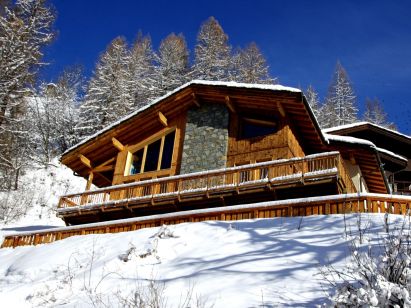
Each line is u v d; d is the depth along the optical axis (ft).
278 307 20.77
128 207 62.23
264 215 41.24
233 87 62.18
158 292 24.50
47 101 162.20
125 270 32.22
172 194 58.70
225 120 64.85
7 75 102.01
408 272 18.30
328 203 38.50
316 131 63.21
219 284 24.62
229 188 55.31
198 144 65.05
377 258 23.62
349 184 58.03
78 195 68.03
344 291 18.39
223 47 179.32
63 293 28.58
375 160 70.18
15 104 102.53
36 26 120.57
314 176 51.01
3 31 108.58
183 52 187.01
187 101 68.03
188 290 24.29
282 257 28.04
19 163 120.06
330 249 27.96
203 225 39.73
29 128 138.92
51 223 98.78
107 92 156.87
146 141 71.00
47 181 123.85
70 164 76.59
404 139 86.84
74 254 41.52
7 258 50.96
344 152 69.87
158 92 161.07
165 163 67.82
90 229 52.47
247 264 27.50
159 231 38.40
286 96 58.03
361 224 32.60
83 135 154.20
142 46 201.46
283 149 58.54
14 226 92.94
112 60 171.01
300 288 22.79
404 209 36.50
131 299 23.99
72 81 190.70
